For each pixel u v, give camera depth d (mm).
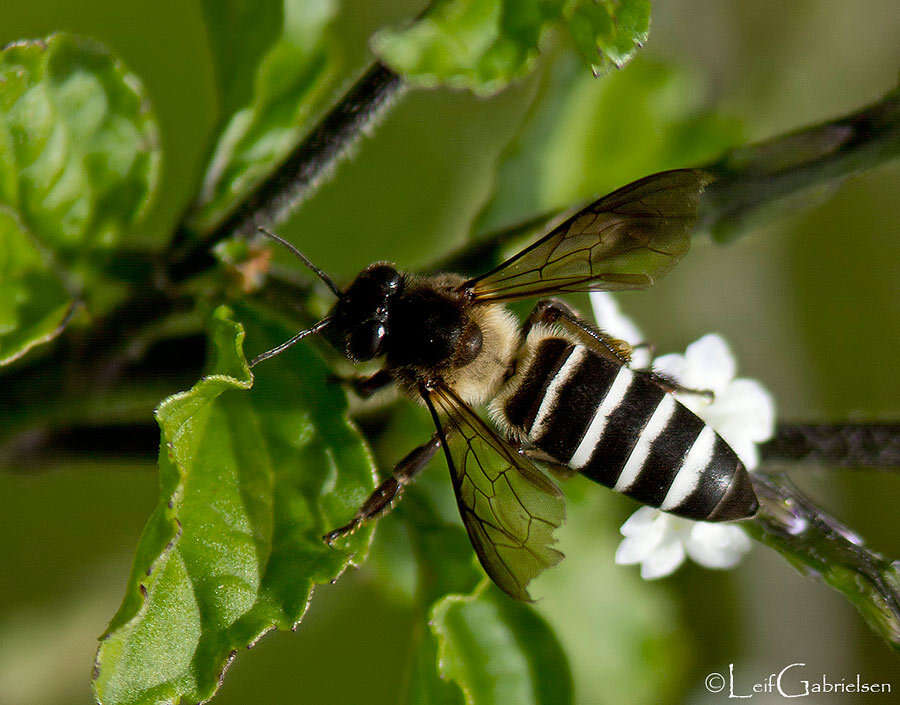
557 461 207
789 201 203
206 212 205
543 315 208
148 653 195
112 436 208
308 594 196
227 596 196
